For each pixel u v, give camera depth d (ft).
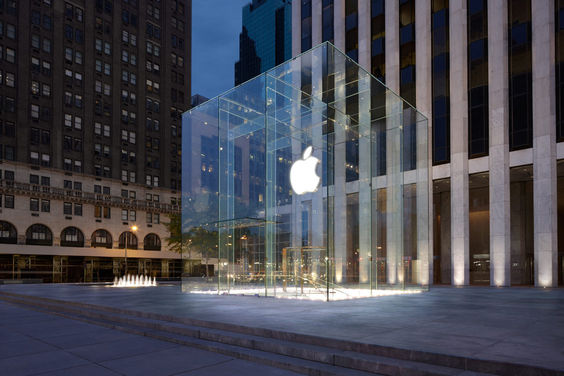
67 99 201.98
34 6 194.49
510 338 25.23
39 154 188.44
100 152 211.82
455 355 20.63
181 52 259.39
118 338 31.65
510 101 97.91
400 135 70.59
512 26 99.19
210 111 67.82
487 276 121.90
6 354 26.53
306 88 52.70
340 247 52.42
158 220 231.50
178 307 42.98
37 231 184.03
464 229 100.73
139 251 220.64
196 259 67.26
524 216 115.34
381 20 120.37
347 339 24.50
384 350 22.63
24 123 184.65
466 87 104.17
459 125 103.45
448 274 125.90
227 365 23.62
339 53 54.08
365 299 54.54
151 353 26.48
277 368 23.17
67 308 49.26
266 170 56.24
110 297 59.72
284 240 53.47
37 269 183.73
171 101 249.14
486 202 124.06
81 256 198.80
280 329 27.94
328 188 49.19
